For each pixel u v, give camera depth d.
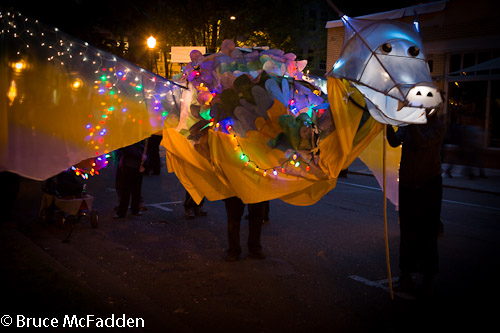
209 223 7.94
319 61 30.64
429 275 4.78
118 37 12.24
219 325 4.10
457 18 16.17
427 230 4.75
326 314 4.36
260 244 6.21
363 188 12.23
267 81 4.68
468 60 16.42
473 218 8.77
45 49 4.59
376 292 4.93
